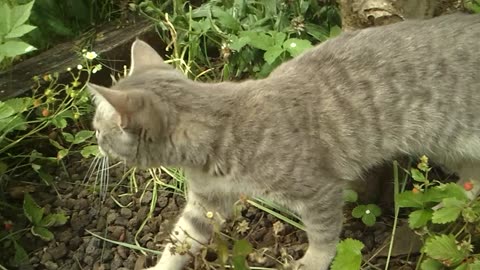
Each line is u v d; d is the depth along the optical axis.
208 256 1.13
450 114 1.07
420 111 1.07
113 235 1.20
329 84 1.06
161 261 1.13
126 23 1.41
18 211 1.22
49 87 1.27
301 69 1.08
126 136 1.03
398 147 1.09
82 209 1.23
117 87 1.03
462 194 1.06
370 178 1.19
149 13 1.41
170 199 1.23
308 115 1.04
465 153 1.10
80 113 1.27
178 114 1.02
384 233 1.17
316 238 1.09
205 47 1.36
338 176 1.07
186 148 1.03
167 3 1.43
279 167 1.03
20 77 1.31
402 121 1.07
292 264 1.11
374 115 1.06
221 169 1.05
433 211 1.06
